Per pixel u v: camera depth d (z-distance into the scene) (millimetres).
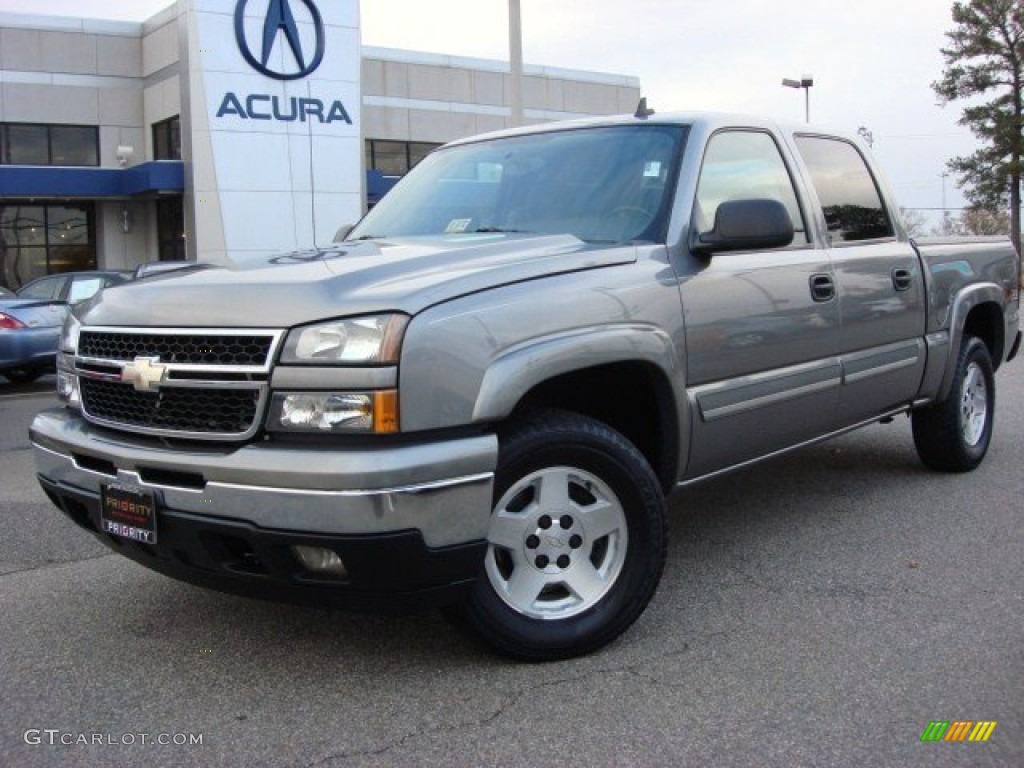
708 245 4020
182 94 24922
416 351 3100
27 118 26625
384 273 3381
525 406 3693
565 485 3590
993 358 6742
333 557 3168
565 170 4535
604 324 3619
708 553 4934
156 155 27484
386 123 30719
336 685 3490
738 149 4664
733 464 4438
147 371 3338
